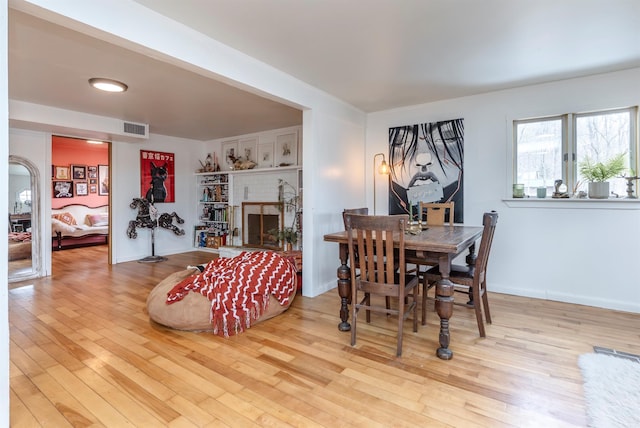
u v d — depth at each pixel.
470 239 2.52
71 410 1.67
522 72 3.07
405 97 3.79
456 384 1.89
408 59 2.78
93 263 5.40
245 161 6.00
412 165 4.09
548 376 1.96
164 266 5.17
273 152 5.69
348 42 2.47
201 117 4.66
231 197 6.25
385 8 2.03
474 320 2.84
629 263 3.03
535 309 3.10
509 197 3.54
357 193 4.28
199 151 6.80
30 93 3.50
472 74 3.11
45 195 4.53
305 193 3.55
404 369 2.06
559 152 3.36
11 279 4.21
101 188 7.82
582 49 2.60
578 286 3.26
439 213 3.61
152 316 2.74
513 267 3.57
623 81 3.02
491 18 2.15
